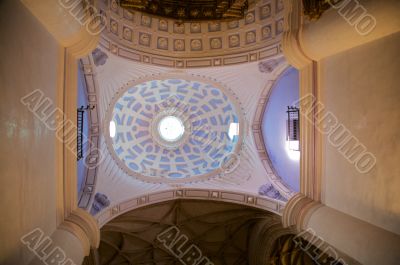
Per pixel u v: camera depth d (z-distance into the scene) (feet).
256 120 45.42
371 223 20.10
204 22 43.27
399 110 17.76
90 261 45.14
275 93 43.14
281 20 38.27
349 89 22.11
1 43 14.20
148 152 48.67
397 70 17.95
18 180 16.14
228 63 43.09
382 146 19.03
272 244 46.16
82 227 24.20
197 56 43.70
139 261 50.70
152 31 42.34
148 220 46.68
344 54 22.74
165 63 43.11
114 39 38.04
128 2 38.93
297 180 39.37
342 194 22.98
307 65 26.45
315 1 22.71
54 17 19.39
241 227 49.78
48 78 20.43
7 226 14.96
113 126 44.80
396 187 18.02
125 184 41.96
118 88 41.57
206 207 47.70
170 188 44.96
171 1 42.32
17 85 15.96
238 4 41.32
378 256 18.06
